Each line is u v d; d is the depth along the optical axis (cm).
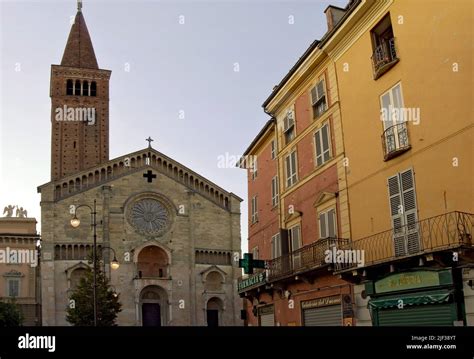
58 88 9306
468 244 1716
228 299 7638
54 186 7238
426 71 2056
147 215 7588
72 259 7025
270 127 3653
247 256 3175
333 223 2669
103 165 7594
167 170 7906
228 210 8050
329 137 2764
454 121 1895
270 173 3738
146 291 7319
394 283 2097
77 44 10000
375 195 2325
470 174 1806
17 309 6003
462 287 1792
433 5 2034
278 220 3494
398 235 2128
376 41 2417
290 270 2933
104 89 9525
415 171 2083
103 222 7306
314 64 2906
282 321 3200
